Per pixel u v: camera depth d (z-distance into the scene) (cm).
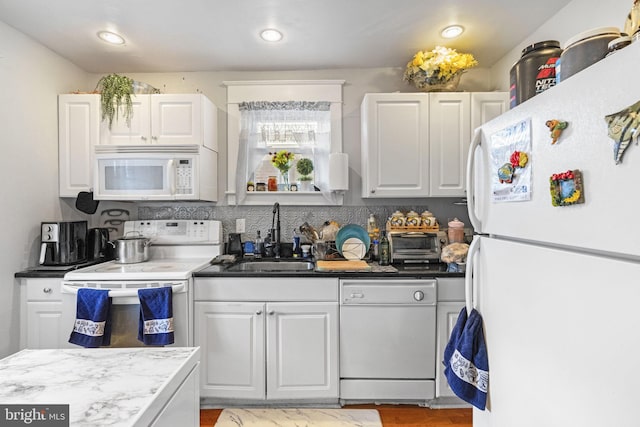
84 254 225
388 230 242
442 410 201
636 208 61
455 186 234
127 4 179
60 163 235
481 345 121
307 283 199
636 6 89
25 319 200
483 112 233
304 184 269
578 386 76
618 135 64
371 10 187
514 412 102
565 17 185
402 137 234
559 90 81
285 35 214
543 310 89
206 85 268
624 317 65
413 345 199
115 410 63
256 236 269
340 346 200
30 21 194
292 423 189
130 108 234
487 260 118
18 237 204
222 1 178
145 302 187
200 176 232
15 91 202
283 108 260
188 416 85
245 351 199
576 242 76
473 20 198
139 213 271
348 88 266
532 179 93
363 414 197
